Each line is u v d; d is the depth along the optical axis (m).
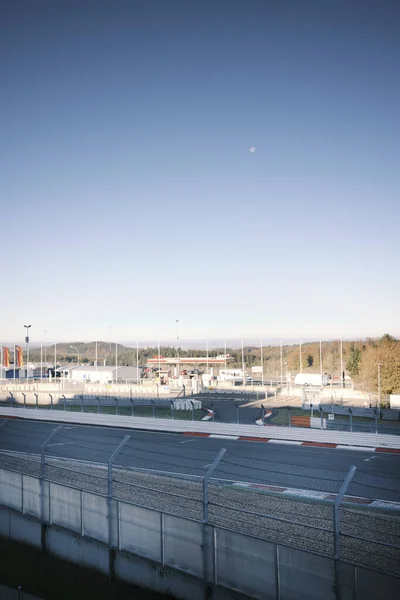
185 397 54.78
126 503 10.81
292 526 12.20
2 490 13.69
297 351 124.81
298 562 8.41
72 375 83.94
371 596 7.68
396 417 38.66
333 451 24.81
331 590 8.05
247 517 12.89
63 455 23.75
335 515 8.80
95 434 30.84
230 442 27.83
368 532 11.90
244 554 9.04
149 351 177.25
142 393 58.75
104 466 20.73
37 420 38.41
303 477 19.22
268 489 17.34
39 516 12.61
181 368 117.75
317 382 73.69
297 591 8.38
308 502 14.89
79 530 11.67
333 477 19.20
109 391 61.06
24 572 11.68
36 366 114.19
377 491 17.08
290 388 58.66
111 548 10.95
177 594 9.99
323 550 10.51
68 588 10.78
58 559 12.12
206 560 9.53
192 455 23.88
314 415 40.84
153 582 10.36
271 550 8.71
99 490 15.18
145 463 21.97
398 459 22.67
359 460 22.52
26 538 12.91
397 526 12.52
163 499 14.47
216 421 37.44
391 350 50.81
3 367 91.56
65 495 12.03
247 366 122.25
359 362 76.88
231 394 57.09
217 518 12.63
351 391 52.53
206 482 10.29
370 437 27.92
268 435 29.67
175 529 9.99
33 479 12.85
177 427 33.28
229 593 9.20
